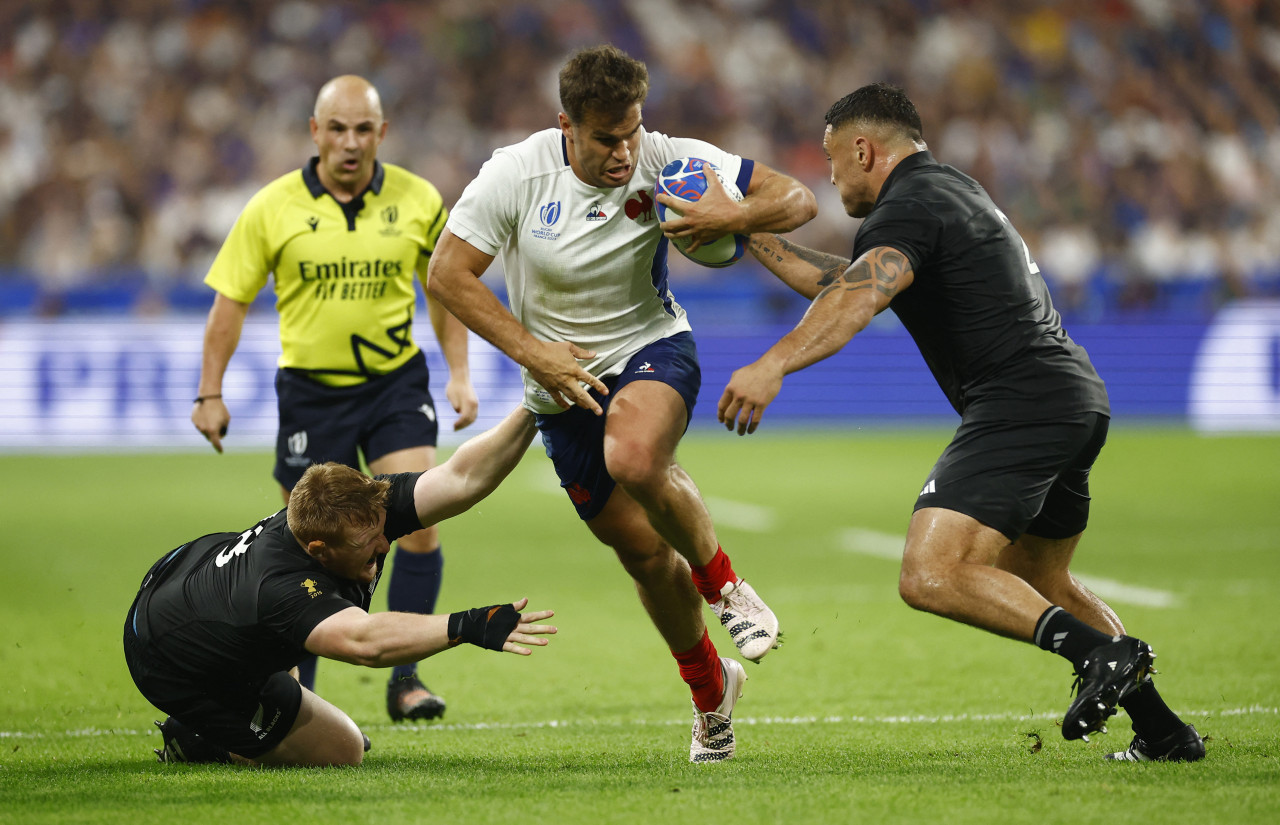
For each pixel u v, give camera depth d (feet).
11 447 197.88
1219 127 276.41
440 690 72.74
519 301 53.67
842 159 52.54
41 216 237.86
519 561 120.78
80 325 200.34
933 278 48.88
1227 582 104.68
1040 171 262.88
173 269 235.20
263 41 260.62
